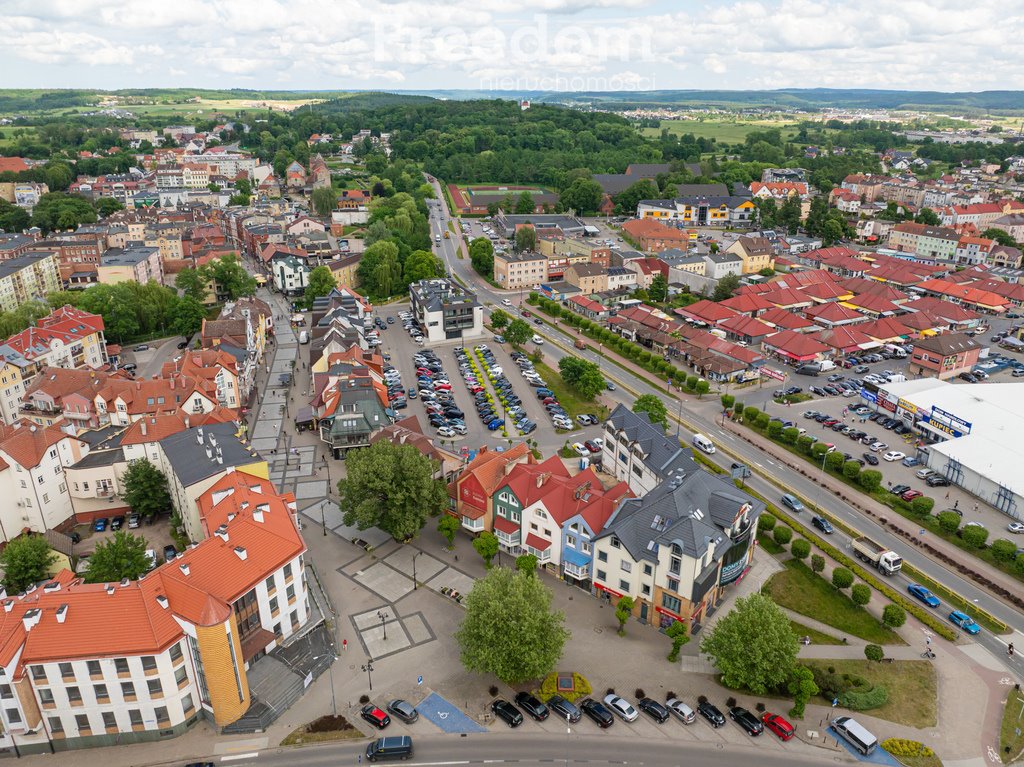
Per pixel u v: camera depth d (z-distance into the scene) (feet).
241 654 288.71
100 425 514.27
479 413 587.68
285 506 365.20
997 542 392.88
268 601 317.63
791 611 363.35
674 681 315.58
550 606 347.36
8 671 260.01
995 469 464.65
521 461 427.33
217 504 357.20
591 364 618.44
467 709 299.79
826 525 431.84
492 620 298.76
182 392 512.63
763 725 292.81
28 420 480.64
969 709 302.04
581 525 364.17
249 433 556.51
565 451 523.29
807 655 333.01
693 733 289.33
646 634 344.69
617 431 476.95
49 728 275.80
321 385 580.71
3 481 400.06
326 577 383.24
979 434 506.89
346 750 279.90
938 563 402.93
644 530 349.00
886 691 311.47
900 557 398.62
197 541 392.88
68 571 331.57
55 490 424.05
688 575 327.47
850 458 519.60
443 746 281.33
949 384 599.57
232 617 281.54
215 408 484.33
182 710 285.64
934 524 434.71
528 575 349.61
